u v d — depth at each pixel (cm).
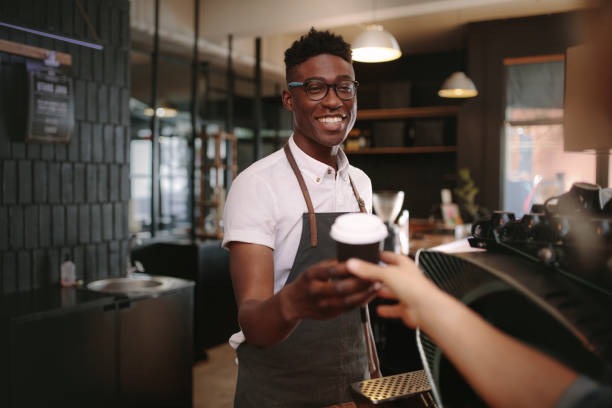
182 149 882
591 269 72
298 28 558
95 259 336
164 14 539
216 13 576
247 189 138
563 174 680
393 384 110
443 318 65
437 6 489
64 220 317
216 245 479
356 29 684
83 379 267
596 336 63
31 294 287
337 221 83
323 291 80
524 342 71
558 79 663
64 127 305
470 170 710
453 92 602
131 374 291
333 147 150
